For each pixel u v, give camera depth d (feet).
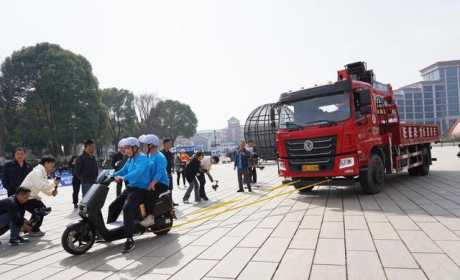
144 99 186.70
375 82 34.50
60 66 107.45
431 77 339.98
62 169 95.04
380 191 30.04
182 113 209.26
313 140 27.58
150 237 19.35
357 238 16.17
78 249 16.62
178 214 25.98
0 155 112.27
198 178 32.53
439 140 46.98
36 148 117.70
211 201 31.96
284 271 12.62
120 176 18.16
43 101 109.70
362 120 27.68
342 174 26.40
